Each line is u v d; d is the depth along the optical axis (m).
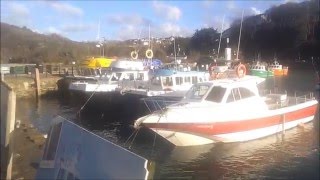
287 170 13.14
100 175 3.40
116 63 26.88
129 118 21.23
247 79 17.98
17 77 32.06
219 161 14.27
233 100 16.47
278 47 83.62
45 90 33.41
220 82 16.91
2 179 4.93
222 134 16.05
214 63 27.61
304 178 12.27
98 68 31.47
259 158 14.53
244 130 16.55
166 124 15.16
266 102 19.56
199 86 17.03
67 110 26.89
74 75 33.94
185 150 15.69
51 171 4.18
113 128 20.56
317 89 36.84
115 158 3.28
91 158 3.56
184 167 13.70
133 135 17.86
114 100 22.06
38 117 24.12
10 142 4.94
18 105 10.39
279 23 84.88
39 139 7.05
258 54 82.75
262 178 12.43
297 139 17.08
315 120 20.55
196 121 15.45
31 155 6.01
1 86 5.18
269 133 17.48
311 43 81.88
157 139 16.62
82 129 3.74
